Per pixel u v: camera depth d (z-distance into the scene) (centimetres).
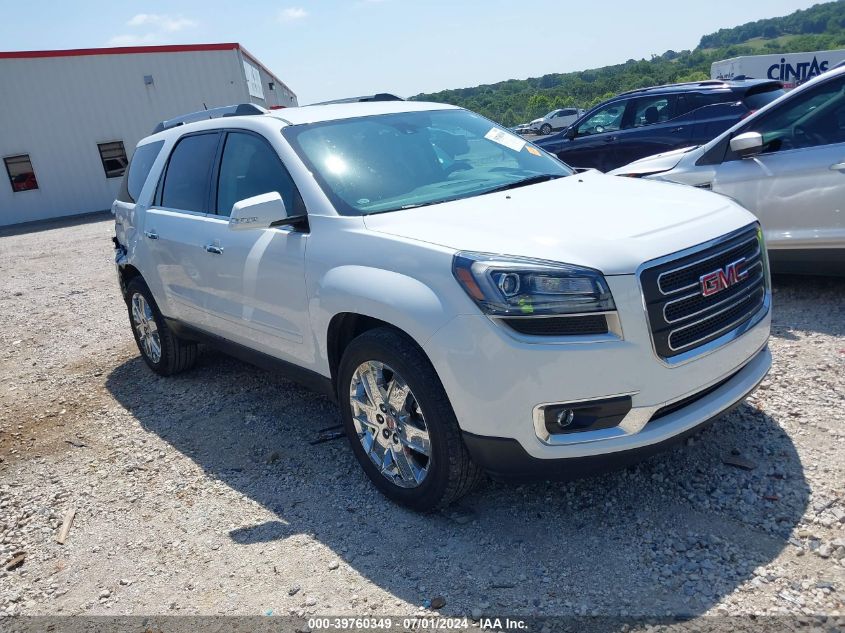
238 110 504
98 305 884
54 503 392
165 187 508
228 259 416
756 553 273
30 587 319
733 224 313
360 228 336
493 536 307
